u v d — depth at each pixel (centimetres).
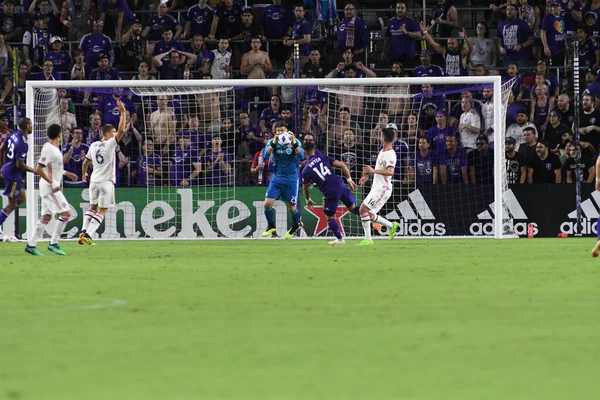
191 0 11125
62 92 9400
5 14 10638
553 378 1833
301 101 9500
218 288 3634
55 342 2311
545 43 9862
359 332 2425
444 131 9019
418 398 1645
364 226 7344
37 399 1655
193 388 1747
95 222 7344
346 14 9969
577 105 8600
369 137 9219
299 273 4353
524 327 2498
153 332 2461
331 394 1684
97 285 3831
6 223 8775
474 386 1753
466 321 2617
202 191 8969
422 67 9700
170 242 8169
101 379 1845
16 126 8625
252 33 10212
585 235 8850
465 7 10919
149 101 9212
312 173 7262
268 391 1714
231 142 9556
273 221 7844
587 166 9081
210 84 8375
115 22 10531
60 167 6103
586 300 3120
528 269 4512
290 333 2417
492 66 9981
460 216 8944
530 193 8881
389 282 3844
